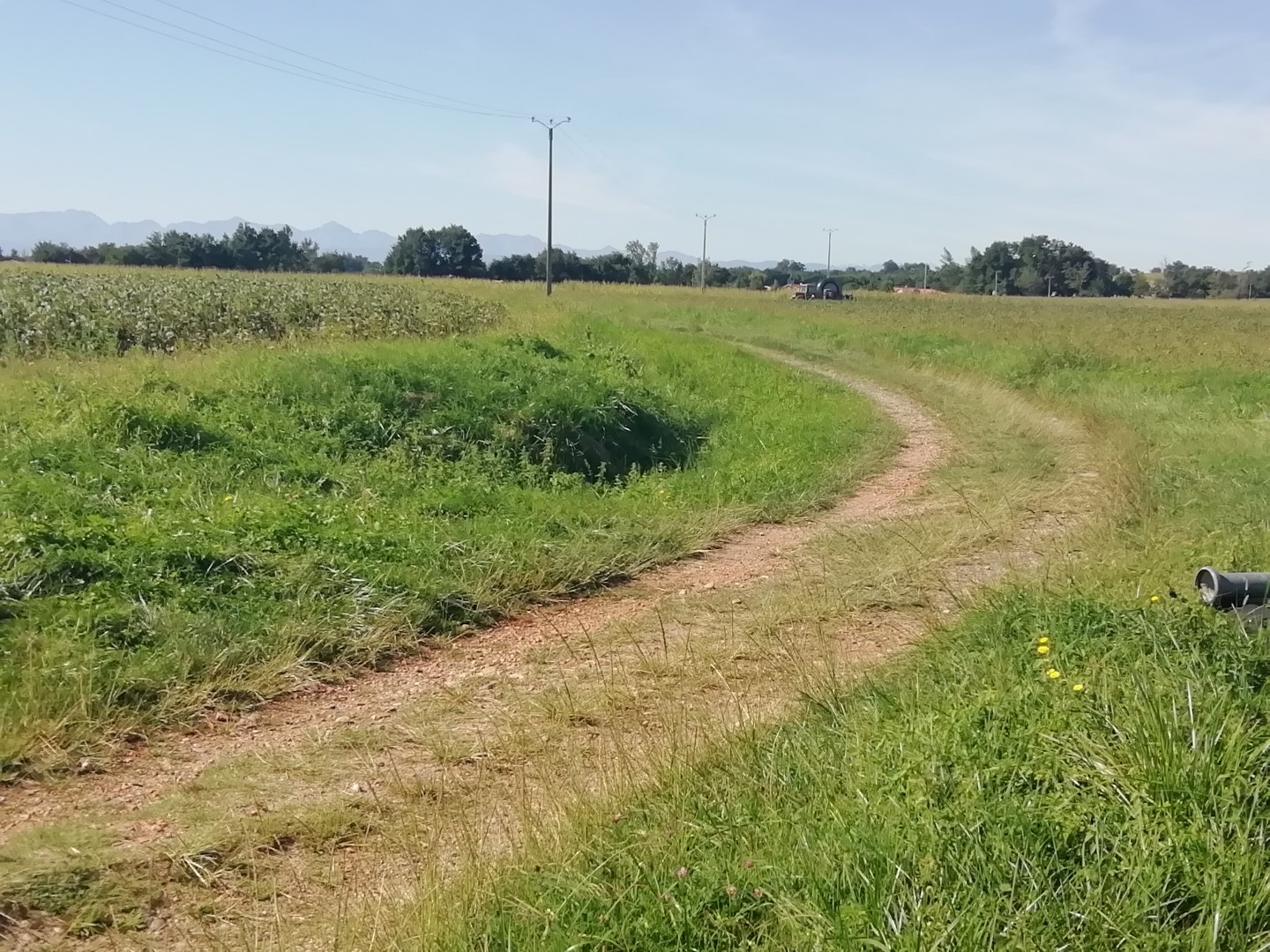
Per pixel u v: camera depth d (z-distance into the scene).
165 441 8.78
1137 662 4.32
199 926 3.36
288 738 4.86
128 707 4.90
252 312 17.77
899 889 3.05
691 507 9.87
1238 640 4.60
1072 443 13.47
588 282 72.31
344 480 8.88
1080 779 3.57
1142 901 2.95
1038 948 2.79
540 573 7.27
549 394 11.99
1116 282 106.62
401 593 6.51
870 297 67.00
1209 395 16.84
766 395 17.23
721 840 3.50
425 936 3.07
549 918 3.08
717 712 5.09
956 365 21.75
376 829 4.01
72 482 7.45
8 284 20.11
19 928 3.28
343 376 11.07
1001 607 5.75
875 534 8.78
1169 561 6.83
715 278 92.31
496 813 4.13
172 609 5.73
